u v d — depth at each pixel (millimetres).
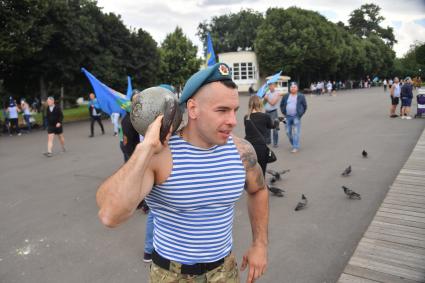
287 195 6211
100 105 5742
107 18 25688
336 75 65375
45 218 5699
